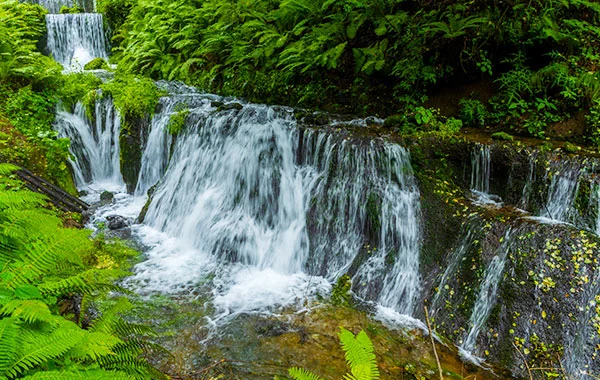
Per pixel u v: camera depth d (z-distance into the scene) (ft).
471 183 19.93
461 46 23.03
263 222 22.17
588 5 20.74
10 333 6.90
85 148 30.37
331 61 25.86
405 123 22.31
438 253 17.65
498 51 23.15
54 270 10.31
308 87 28.84
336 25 26.94
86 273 9.76
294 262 20.48
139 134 28.53
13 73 29.81
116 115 29.71
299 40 29.86
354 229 19.93
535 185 18.01
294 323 16.20
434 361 14.26
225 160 23.89
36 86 30.81
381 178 19.74
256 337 15.28
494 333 14.60
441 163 20.12
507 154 18.74
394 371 13.71
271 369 13.65
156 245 22.47
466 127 22.12
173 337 15.19
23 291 8.57
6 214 10.64
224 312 16.87
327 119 24.21
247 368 13.67
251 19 34.76
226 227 22.08
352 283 18.61
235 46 33.71
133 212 26.32
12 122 26.53
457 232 17.66
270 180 22.36
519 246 15.69
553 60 22.16
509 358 13.97
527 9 21.72
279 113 25.77
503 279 15.34
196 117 25.86
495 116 21.72
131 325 10.57
